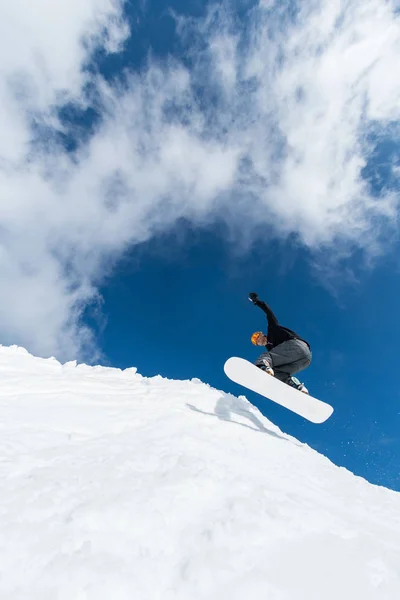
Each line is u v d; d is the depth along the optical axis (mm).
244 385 5789
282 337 5957
